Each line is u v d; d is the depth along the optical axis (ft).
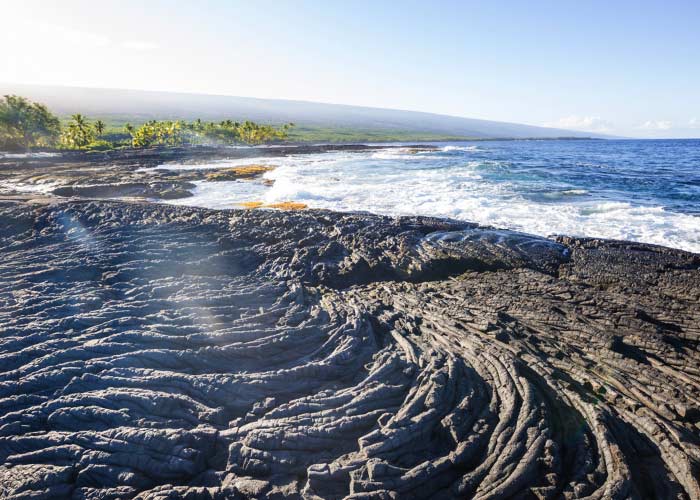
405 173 186.60
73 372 37.17
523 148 435.12
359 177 176.14
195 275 62.39
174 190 139.95
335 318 47.34
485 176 171.73
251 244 77.10
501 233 80.38
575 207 110.73
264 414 33.50
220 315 48.16
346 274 65.98
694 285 56.75
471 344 41.91
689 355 41.96
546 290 57.06
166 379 36.37
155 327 44.47
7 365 38.45
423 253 72.18
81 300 50.62
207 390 35.37
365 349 41.45
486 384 35.86
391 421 31.22
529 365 39.04
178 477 28.71
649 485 27.61
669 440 30.32
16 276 59.26
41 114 314.35
